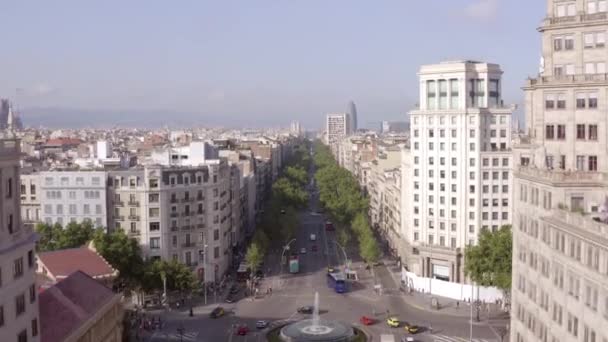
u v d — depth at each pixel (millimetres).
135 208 178000
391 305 168375
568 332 79250
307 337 135500
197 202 186750
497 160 183500
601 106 86438
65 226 174625
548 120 91875
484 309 163375
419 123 193875
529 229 94500
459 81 185750
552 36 91125
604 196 83812
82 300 104750
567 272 79562
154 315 158250
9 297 73688
